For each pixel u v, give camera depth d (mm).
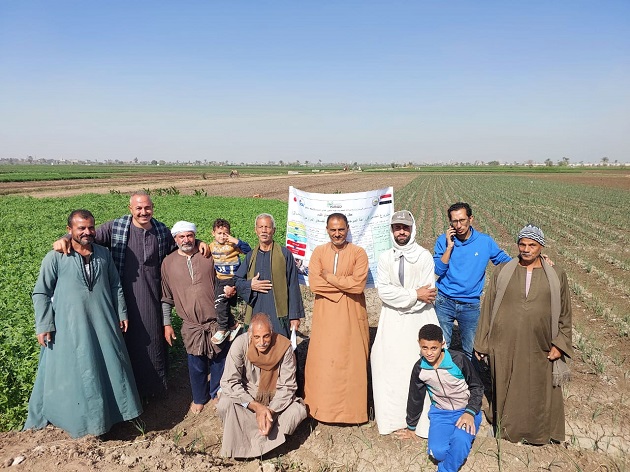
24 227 17422
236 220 18422
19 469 3869
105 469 3908
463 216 5020
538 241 4195
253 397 4559
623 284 11008
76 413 4375
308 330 7715
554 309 4238
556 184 58438
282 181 65625
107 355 4555
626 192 43500
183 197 33281
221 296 5051
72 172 92688
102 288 4578
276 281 4926
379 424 4695
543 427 4391
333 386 4703
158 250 5207
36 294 4348
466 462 4215
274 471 4176
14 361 5277
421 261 4621
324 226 5453
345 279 4613
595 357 6695
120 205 27109
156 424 5117
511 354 4402
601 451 4449
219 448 4648
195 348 5168
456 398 4293
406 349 4656
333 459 4398
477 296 5211
